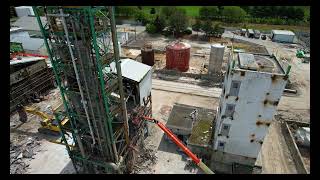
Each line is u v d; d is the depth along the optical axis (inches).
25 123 1622.8
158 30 3469.5
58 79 930.1
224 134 1170.6
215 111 1539.1
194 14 4510.3
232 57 1109.1
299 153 1307.8
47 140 1467.8
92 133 1007.6
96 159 1100.5
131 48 2869.1
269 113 1047.0
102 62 887.7
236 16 4079.7
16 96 1758.1
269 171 1261.1
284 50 2886.3
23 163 1309.1
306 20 4128.9
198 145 1279.5
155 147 1411.2
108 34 950.4
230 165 1280.8
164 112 1731.1
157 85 2085.4
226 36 3351.4
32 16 3159.5
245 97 1029.8
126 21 4146.2
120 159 1101.1
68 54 875.4
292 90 2006.6
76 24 786.8
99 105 947.3
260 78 968.3
